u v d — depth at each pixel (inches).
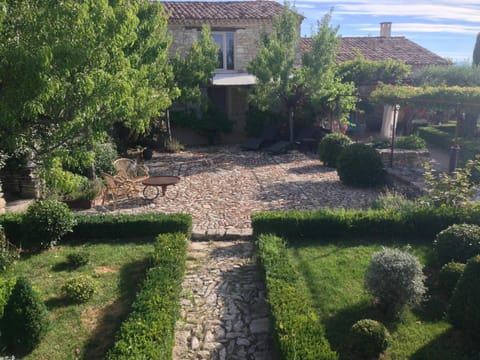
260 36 919.7
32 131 307.6
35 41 267.1
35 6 280.2
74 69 289.4
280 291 279.9
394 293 270.5
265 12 1032.2
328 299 299.9
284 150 901.8
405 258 279.0
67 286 307.9
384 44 1305.4
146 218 424.2
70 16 277.6
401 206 453.7
